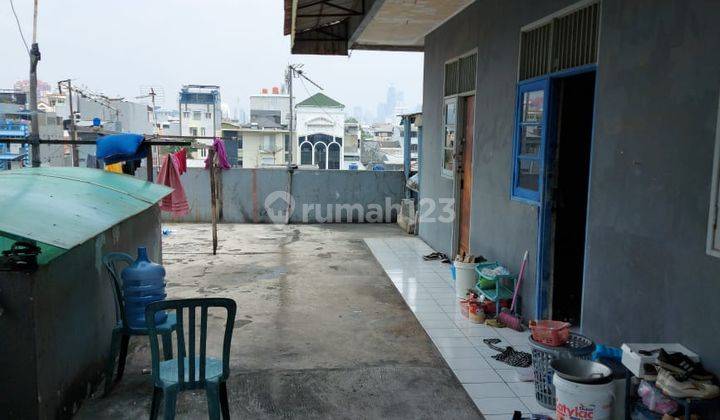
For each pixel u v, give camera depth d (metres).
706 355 2.87
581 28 4.24
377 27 8.05
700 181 2.93
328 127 24.97
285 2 5.56
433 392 3.79
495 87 5.86
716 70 2.81
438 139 8.29
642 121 3.42
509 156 5.50
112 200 4.23
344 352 4.48
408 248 8.74
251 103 28.28
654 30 3.31
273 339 4.75
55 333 3.18
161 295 3.89
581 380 2.90
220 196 11.05
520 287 5.24
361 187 11.28
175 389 2.88
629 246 3.55
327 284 6.56
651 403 2.85
